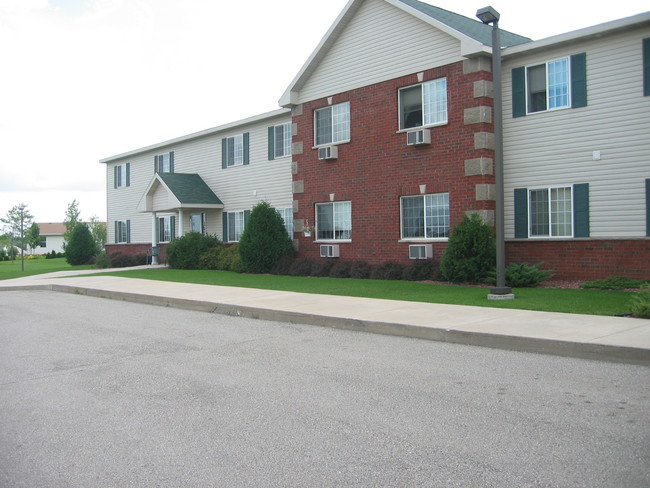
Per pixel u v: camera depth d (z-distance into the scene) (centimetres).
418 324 984
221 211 2878
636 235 1472
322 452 482
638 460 439
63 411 625
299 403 620
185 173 3016
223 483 432
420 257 1812
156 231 3134
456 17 2022
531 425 522
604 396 601
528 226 1655
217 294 1586
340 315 1120
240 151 2766
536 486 404
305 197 2244
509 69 1694
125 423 577
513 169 1689
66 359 891
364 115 2014
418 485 413
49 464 481
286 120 2506
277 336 1030
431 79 1812
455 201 1745
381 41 1955
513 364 755
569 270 1575
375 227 1983
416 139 1809
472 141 1698
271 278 2064
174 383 723
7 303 1733
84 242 4081
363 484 419
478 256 1606
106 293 1814
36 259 5938
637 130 1470
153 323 1236
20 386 738
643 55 1456
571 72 1573
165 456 488
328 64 2136
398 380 695
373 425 541
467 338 901
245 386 696
